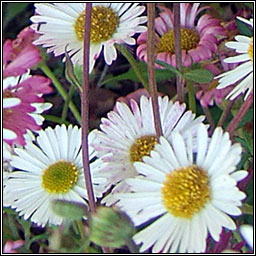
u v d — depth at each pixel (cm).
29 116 18
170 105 21
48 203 22
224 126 26
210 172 18
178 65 23
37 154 22
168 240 18
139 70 25
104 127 22
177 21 23
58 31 24
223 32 25
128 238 17
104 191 21
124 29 24
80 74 21
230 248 19
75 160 22
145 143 22
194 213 18
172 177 18
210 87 24
